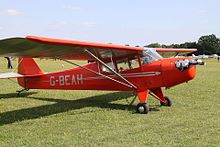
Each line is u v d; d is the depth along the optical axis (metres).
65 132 5.59
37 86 9.98
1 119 6.74
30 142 4.97
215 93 10.97
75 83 9.12
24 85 10.23
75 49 7.02
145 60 8.00
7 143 4.94
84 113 7.42
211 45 79.00
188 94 10.74
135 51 7.93
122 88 8.39
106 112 7.54
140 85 8.02
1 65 33.53
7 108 8.16
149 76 7.88
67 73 9.30
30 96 10.55
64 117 6.94
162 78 7.73
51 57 7.71
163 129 5.70
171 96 10.27
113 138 5.14
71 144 4.83
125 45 7.80
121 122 6.35
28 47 5.91
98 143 4.86
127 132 5.52
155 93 8.36
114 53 8.02
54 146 4.74
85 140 5.05
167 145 4.71
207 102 8.95
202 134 5.32
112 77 8.43
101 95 10.75
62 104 8.84
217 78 17.66
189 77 7.50
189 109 7.80
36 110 7.85
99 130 5.70
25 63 9.98
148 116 6.97
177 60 7.61
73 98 10.13
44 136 5.33
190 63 7.41
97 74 8.16
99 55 8.10
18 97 10.30
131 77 8.13
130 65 8.19
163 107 8.16
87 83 8.93
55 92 11.59
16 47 5.76
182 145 4.70
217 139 5.01
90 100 9.66
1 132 5.63
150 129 5.71
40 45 5.93
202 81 15.68
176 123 6.18
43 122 6.44
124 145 4.73
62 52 7.13
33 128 5.93
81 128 5.88
